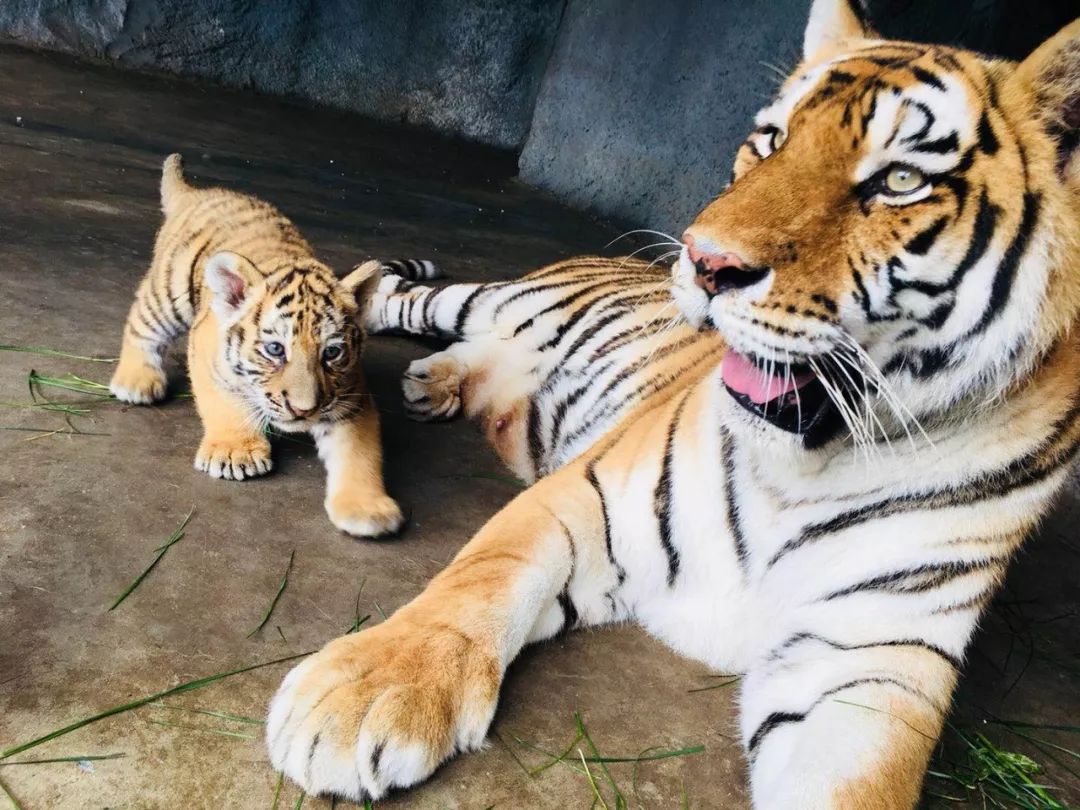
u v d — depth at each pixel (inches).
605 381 40.3
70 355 39.4
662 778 24.8
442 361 44.3
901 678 24.5
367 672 23.0
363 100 115.1
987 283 23.4
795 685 25.8
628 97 91.7
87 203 59.5
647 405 35.4
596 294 43.6
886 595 25.8
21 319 41.4
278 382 33.7
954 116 23.0
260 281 35.3
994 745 29.6
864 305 23.5
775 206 23.0
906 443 25.6
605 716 26.5
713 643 29.4
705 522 29.0
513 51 114.7
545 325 43.8
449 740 23.1
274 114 103.6
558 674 27.8
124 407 36.9
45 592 25.7
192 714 22.9
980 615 26.1
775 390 24.8
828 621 26.3
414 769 22.0
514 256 73.0
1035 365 24.5
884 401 25.1
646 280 45.8
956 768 27.9
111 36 103.3
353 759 21.4
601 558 30.2
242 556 29.5
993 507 25.7
